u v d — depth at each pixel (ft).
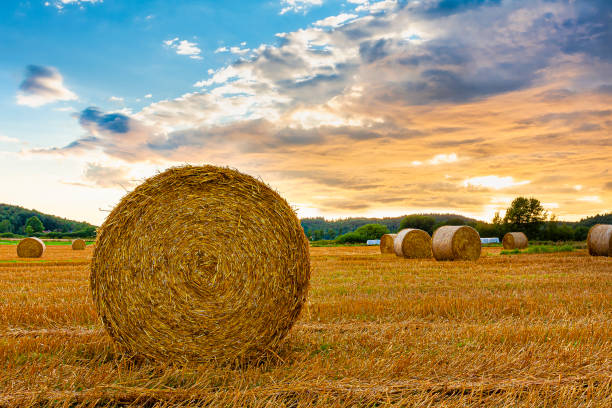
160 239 21.17
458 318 27.66
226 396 15.44
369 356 19.44
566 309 29.37
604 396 15.20
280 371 17.88
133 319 20.80
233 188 21.81
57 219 483.10
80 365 19.01
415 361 18.38
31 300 33.73
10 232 413.59
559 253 92.84
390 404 14.61
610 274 49.93
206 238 21.24
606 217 259.39
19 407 14.78
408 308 29.66
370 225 256.11
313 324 26.11
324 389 15.70
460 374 17.13
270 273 21.43
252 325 20.97
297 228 22.21
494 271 53.98
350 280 45.55
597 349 20.12
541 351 19.84
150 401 15.74
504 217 249.75
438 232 74.18
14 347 20.11
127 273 21.06
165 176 21.66
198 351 20.53
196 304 20.74
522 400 15.11
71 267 63.46
